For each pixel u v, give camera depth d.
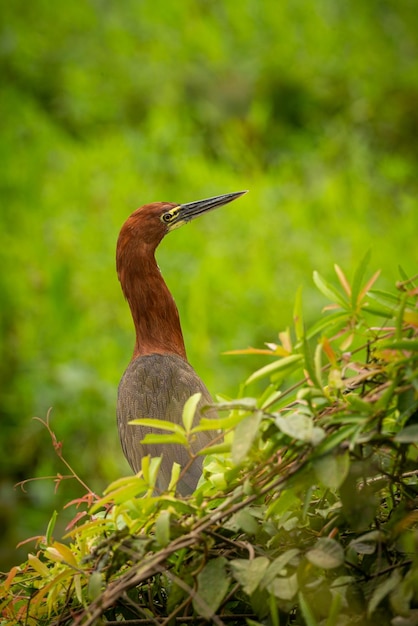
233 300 11.66
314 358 4.28
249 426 4.02
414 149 15.24
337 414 4.17
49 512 10.16
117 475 10.32
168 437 4.29
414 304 4.50
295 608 4.54
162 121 15.06
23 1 18.14
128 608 4.63
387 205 13.62
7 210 14.14
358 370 4.39
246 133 15.13
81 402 10.75
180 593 4.34
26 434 10.74
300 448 4.16
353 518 4.15
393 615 4.16
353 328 4.62
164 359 8.00
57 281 12.23
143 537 4.37
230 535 4.54
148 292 8.34
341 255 12.40
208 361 11.07
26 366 11.51
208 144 15.27
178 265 12.44
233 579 4.51
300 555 4.18
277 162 14.71
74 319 11.95
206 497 4.44
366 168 14.27
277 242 12.61
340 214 13.27
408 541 4.21
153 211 8.44
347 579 4.19
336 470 3.98
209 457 5.30
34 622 4.91
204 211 8.55
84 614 4.29
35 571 5.15
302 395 4.15
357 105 15.42
